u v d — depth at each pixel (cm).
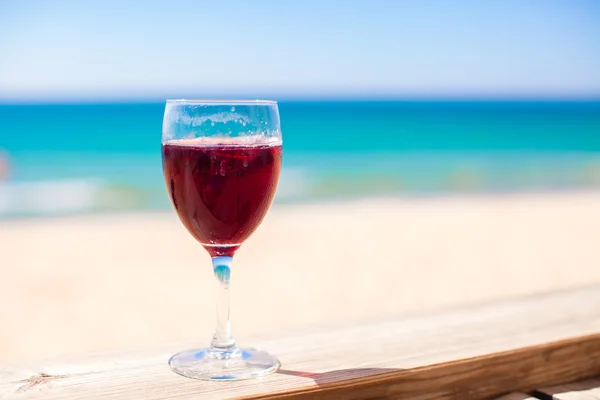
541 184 2006
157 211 1495
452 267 882
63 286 805
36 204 1608
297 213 1412
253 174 106
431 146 2972
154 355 119
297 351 120
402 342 124
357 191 1897
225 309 117
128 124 3039
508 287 778
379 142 3033
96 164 2231
